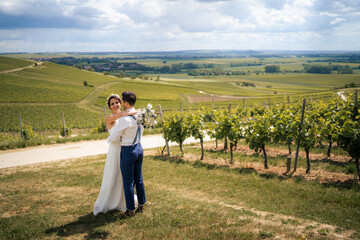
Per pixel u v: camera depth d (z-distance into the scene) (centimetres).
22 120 5369
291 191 633
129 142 443
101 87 11838
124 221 439
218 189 660
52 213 488
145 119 457
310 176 759
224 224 420
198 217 451
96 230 407
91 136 1773
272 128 884
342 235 389
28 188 695
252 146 910
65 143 1627
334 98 1293
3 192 667
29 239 387
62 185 702
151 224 424
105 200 467
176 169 873
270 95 11250
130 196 454
